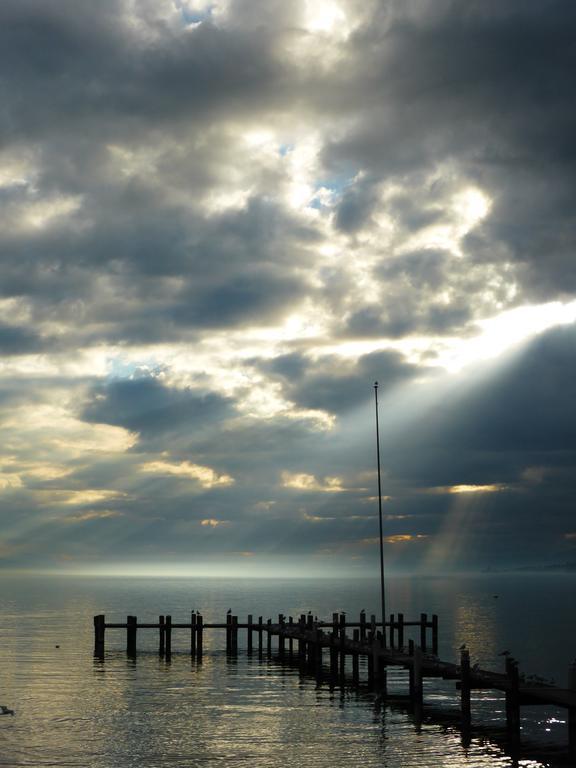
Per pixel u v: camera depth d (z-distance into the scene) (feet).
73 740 129.90
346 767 116.67
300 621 235.81
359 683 191.42
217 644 289.33
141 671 207.21
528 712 157.28
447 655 278.67
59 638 303.07
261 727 140.26
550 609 622.54
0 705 156.35
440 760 120.57
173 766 116.37
